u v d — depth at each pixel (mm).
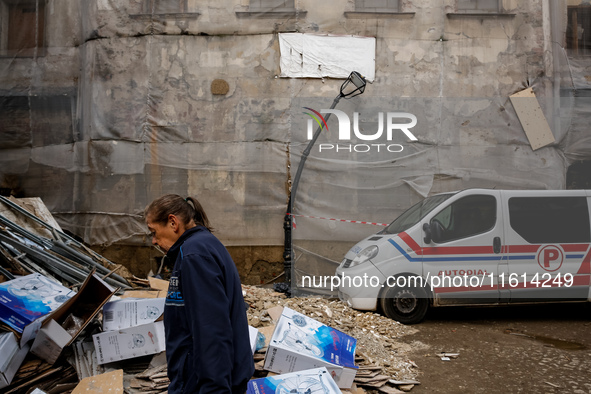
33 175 8266
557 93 8227
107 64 8164
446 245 6156
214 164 8141
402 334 5715
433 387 4148
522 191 6387
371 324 5750
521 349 5242
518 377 4406
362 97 8172
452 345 5359
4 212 5457
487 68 8312
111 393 2908
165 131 8156
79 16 8328
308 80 8250
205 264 1825
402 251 6129
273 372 3305
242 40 8258
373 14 8305
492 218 6273
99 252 7977
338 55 8258
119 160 8062
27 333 3113
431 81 8297
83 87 8242
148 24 8203
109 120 8117
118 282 4957
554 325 6348
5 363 2941
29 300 3348
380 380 3939
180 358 1837
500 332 5969
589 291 6230
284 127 8180
